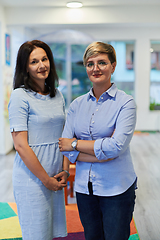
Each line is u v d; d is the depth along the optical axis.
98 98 1.50
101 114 1.45
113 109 1.43
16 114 1.56
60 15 5.59
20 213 1.67
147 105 7.85
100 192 1.43
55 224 1.79
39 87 1.71
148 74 7.75
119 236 1.43
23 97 1.58
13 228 2.50
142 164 4.59
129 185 1.45
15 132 1.57
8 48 5.52
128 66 7.86
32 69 1.62
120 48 7.75
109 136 1.44
